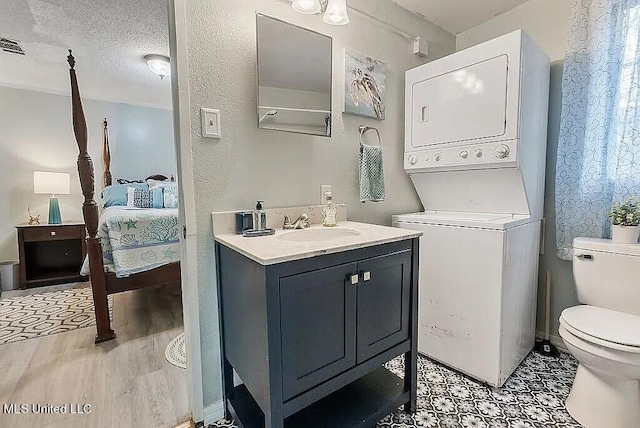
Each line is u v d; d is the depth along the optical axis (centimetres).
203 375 147
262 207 158
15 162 378
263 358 108
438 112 195
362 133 196
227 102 146
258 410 138
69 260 393
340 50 183
